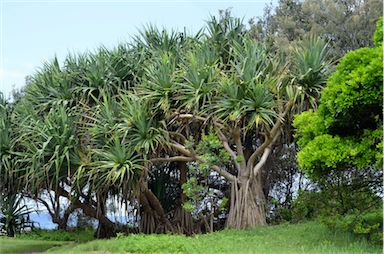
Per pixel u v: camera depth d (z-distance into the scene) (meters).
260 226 13.80
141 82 15.62
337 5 20.58
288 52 17.88
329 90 9.56
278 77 13.98
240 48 15.12
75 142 14.93
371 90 9.02
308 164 10.04
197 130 15.88
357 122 9.93
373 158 9.66
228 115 13.66
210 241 11.26
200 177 16.34
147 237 11.46
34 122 15.39
